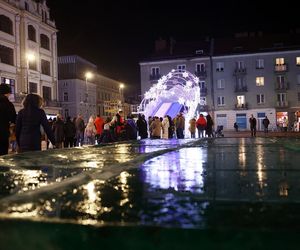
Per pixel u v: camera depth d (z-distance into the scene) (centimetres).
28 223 90
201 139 827
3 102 613
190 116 2809
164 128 1861
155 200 134
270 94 5106
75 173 250
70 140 1452
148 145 627
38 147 634
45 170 269
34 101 633
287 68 5038
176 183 183
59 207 118
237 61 5197
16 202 126
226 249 79
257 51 5097
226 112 5219
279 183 184
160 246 83
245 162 294
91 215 107
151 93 3306
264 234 80
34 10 4222
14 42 3850
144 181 191
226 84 5212
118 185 173
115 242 85
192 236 82
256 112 5141
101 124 1730
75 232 88
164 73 5375
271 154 375
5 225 91
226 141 697
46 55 4494
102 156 399
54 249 88
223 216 102
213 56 5216
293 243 78
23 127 628
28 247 90
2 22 3662
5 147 618
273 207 117
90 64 6341
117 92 7675
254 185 176
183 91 3219
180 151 440
